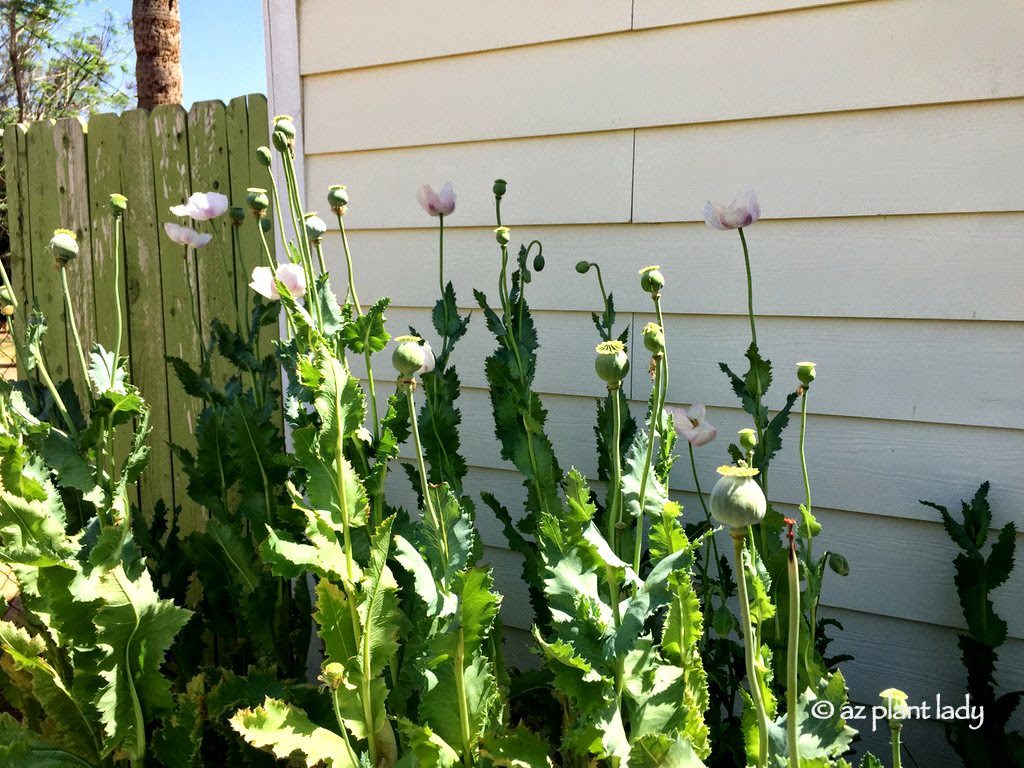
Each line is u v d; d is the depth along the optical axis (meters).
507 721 1.55
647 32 1.96
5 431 1.58
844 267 1.83
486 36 2.13
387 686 1.68
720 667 1.68
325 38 2.35
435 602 1.32
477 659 1.38
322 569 1.40
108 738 1.56
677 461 2.05
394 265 2.35
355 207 2.38
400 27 2.24
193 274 3.00
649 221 2.01
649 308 2.03
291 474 1.84
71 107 15.15
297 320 1.54
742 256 1.92
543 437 1.82
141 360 3.19
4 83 14.26
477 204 2.21
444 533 1.37
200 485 2.03
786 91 1.83
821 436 1.90
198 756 1.63
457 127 2.21
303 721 1.38
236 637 2.05
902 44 1.72
